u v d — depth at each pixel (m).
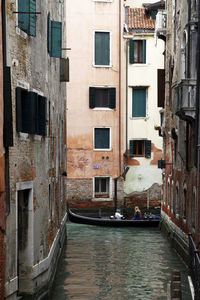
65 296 13.08
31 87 10.94
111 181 30.38
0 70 8.78
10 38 9.55
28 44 10.71
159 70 24.03
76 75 30.17
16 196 9.83
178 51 17.84
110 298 12.95
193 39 15.70
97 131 30.39
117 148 30.45
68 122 30.17
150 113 30.59
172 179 21.55
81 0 30.00
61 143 20.23
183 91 15.11
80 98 30.19
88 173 30.22
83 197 30.19
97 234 23.16
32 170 10.93
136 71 30.59
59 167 18.61
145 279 14.93
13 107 9.73
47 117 13.10
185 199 18.09
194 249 12.35
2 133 8.85
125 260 17.58
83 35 30.08
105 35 30.20
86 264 16.89
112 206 30.33
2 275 8.97
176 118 19.92
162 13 22.97
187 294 12.98
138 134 30.69
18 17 10.06
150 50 30.66
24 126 10.56
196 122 15.02
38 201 11.51
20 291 10.81
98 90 30.48
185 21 16.59
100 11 30.09
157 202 30.77
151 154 30.78
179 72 17.23
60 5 20.47
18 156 9.98
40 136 11.77
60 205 18.61
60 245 17.55
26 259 10.87
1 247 8.91
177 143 20.11
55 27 13.84
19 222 10.88
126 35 30.22
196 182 15.34
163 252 19.08
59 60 18.80
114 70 30.28
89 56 30.09
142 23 31.16
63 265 16.73
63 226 20.12
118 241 21.42
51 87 14.60
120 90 30.33
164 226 23.08
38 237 11.44
